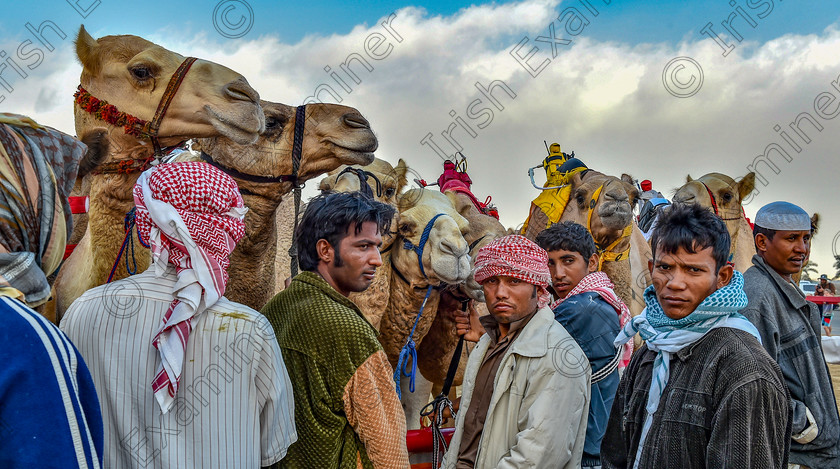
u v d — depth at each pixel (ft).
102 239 11.48
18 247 5.95
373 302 15.55
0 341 5.09
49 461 4.96
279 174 13.23
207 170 7.49
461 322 15.83
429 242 15.84
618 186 19.35
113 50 11.43
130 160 11.53
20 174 6.11
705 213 8.00
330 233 8.63
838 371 37.76
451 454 10.63
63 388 5.22
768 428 7.22
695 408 7.62
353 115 13.67
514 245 10.25
